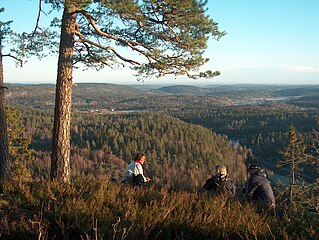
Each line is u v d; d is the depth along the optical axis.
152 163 64.94
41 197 3.74
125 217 3.06
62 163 5.78
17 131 14.46
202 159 67.19
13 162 13.14
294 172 7.97
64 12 5.77
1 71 5.60
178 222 3.15
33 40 7.21
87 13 5.65
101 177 5.25
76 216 2.96
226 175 5.05
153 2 5.50
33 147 68.62
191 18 5.79
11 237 2.72
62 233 2.73
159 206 3.76
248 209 4.02
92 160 63.31
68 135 5.87
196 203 3.97
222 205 3.84
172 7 5.61
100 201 3.62
